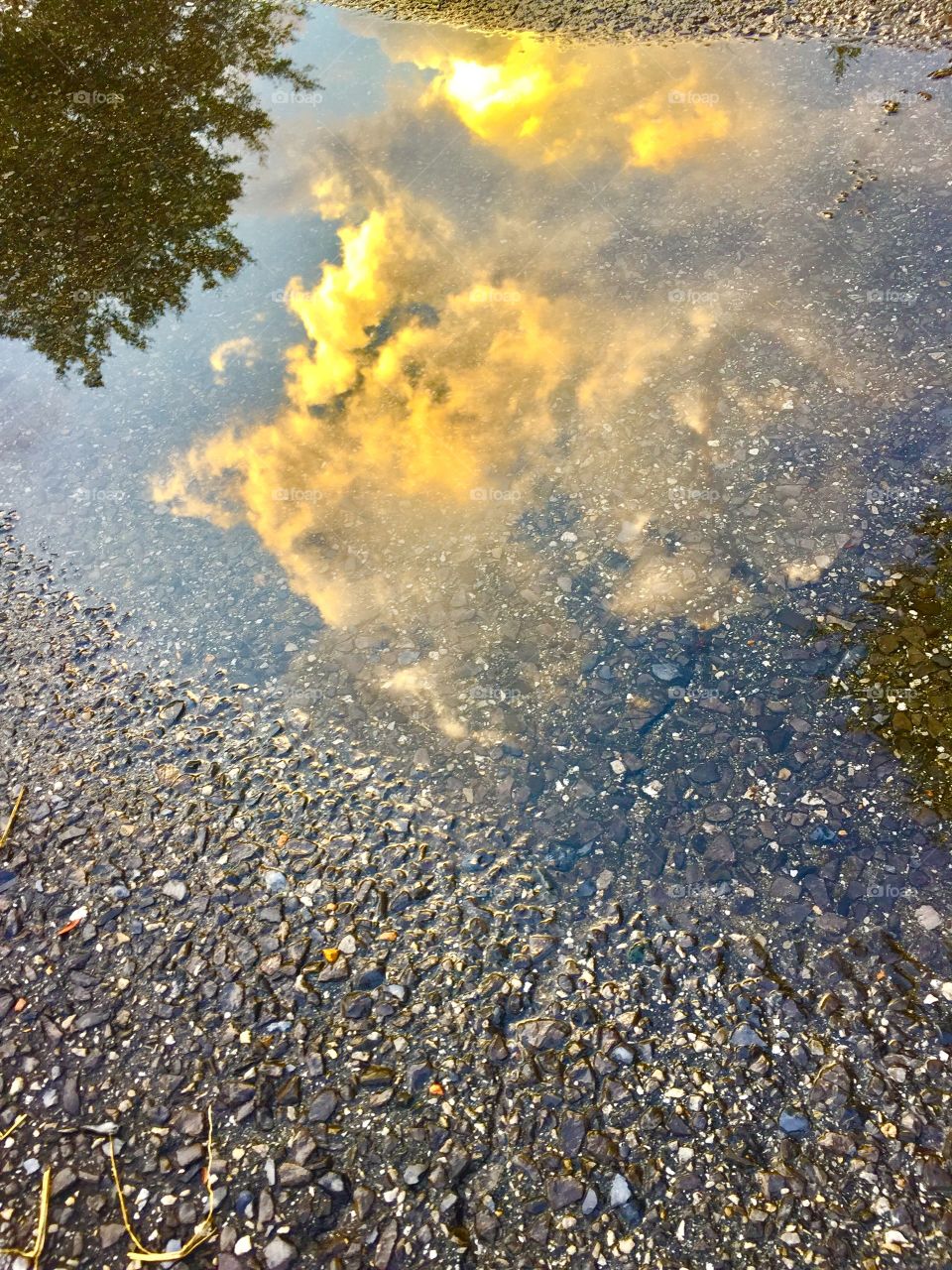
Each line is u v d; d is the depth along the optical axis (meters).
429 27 1.18
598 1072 0.44
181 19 1.29
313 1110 0.45
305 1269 0.41
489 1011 0.46
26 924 0.52
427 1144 0.43
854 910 0.48
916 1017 0.45
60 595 0.67
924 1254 0.40
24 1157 0.45
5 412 0.80
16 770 0.58
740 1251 0.40
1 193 1.04
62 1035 0.48
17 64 1.25
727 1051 0.45
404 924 0.49
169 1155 0.44
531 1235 0.41
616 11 1.12
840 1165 0.42
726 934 0.48
